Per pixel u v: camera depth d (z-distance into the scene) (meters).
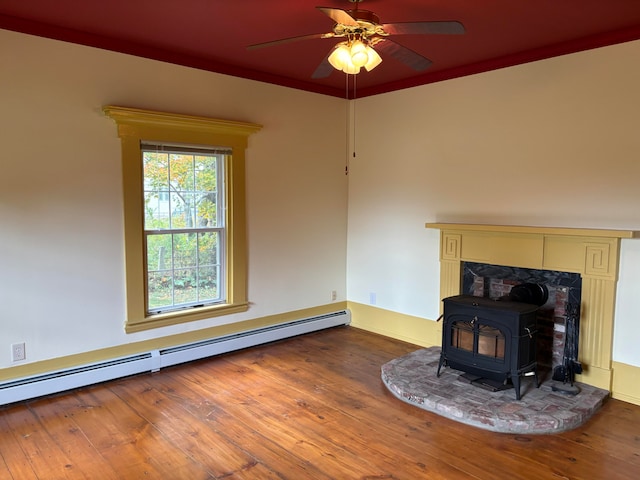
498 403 3.13
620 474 2.47
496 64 3.84
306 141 4.77
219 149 4.11
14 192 3.15
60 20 3.06
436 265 4.42
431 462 2.58
